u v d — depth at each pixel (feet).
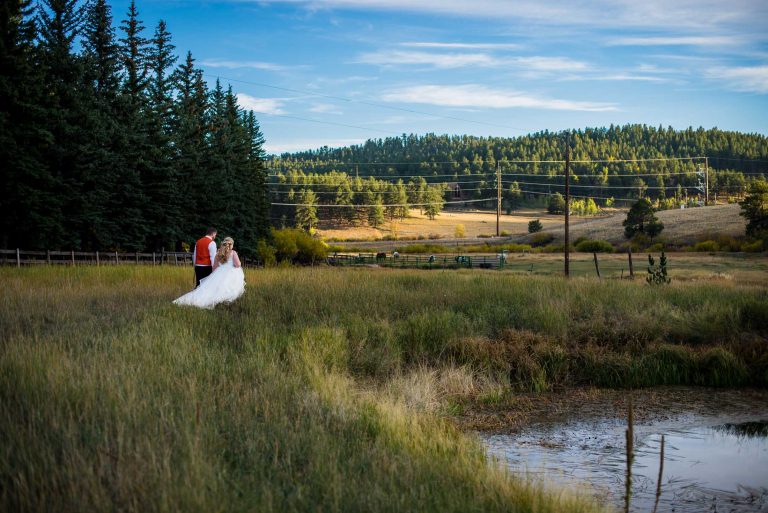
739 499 20.39
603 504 19.69
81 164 122.83
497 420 30.04
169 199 152.25
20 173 107.24
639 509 19.51
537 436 27.68
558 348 39.93
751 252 244.63
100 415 18.81
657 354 40.75
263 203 221.25
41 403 19.12
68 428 17.28
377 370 36.01
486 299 52.80
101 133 128.98
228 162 194.59
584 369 39.11
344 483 16.47
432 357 39.11
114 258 124.47
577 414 31.50
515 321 46.78
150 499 13.67
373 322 42.73
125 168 138.82
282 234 225.76
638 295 56.75
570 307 50.83
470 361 38.22
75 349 27.84
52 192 118.52
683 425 29.81
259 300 47.34
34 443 15.96
